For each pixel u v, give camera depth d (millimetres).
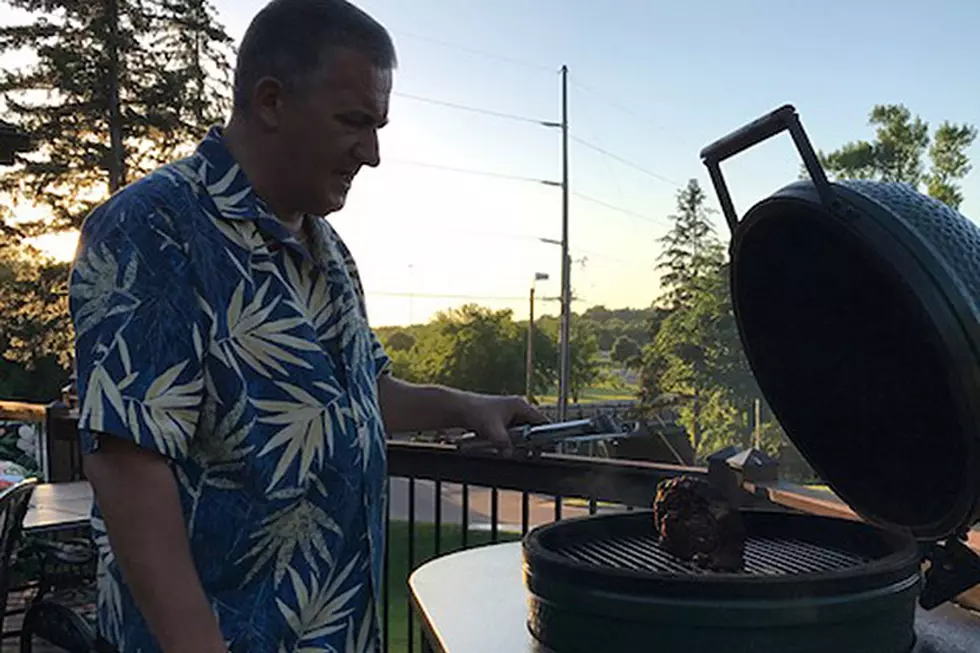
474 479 2861
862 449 1520
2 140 4406
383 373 1667
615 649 1244
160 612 1062
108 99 18188
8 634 3385
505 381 40594
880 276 1287
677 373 28375
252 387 1152
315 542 1217
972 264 1185
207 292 1125
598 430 1616
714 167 1507
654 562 1549
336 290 1278
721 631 1180
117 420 1039
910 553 1324
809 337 1574
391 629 4551
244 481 1153
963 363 1126
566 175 32594
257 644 1159
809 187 1347
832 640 1195
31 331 18438
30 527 2977
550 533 1592
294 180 1202
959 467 1242
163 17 18438
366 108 1182
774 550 1649
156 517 1070
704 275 28953
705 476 2311
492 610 1591
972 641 1398
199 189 1166
